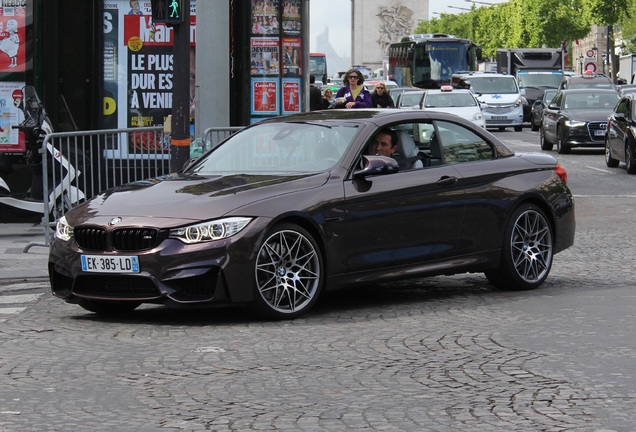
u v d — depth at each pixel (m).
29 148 17.00
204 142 17.38
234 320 10.27
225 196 9.98
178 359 8.55
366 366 8.23
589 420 6.68
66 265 10.23
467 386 7.57
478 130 11.88
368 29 185.00
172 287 9.70
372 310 10.77
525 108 64.50
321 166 10.71
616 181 27.91
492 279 11.99
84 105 19.61
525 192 11.86
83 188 16.42
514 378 7.78
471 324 9.91
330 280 10.36
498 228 11.66
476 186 11.49
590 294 11.60
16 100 19.28
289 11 21.25
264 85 21.25
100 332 9.78
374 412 6.92
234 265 9.71
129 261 9.80
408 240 10.91
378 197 10.66
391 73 83.88
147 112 19.80
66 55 19.47
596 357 8.41
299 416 6.84
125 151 16.69
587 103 39.22
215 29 17.81
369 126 11.02
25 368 8.29
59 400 7.32
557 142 39.22
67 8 19.42
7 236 17.27
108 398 7.36
